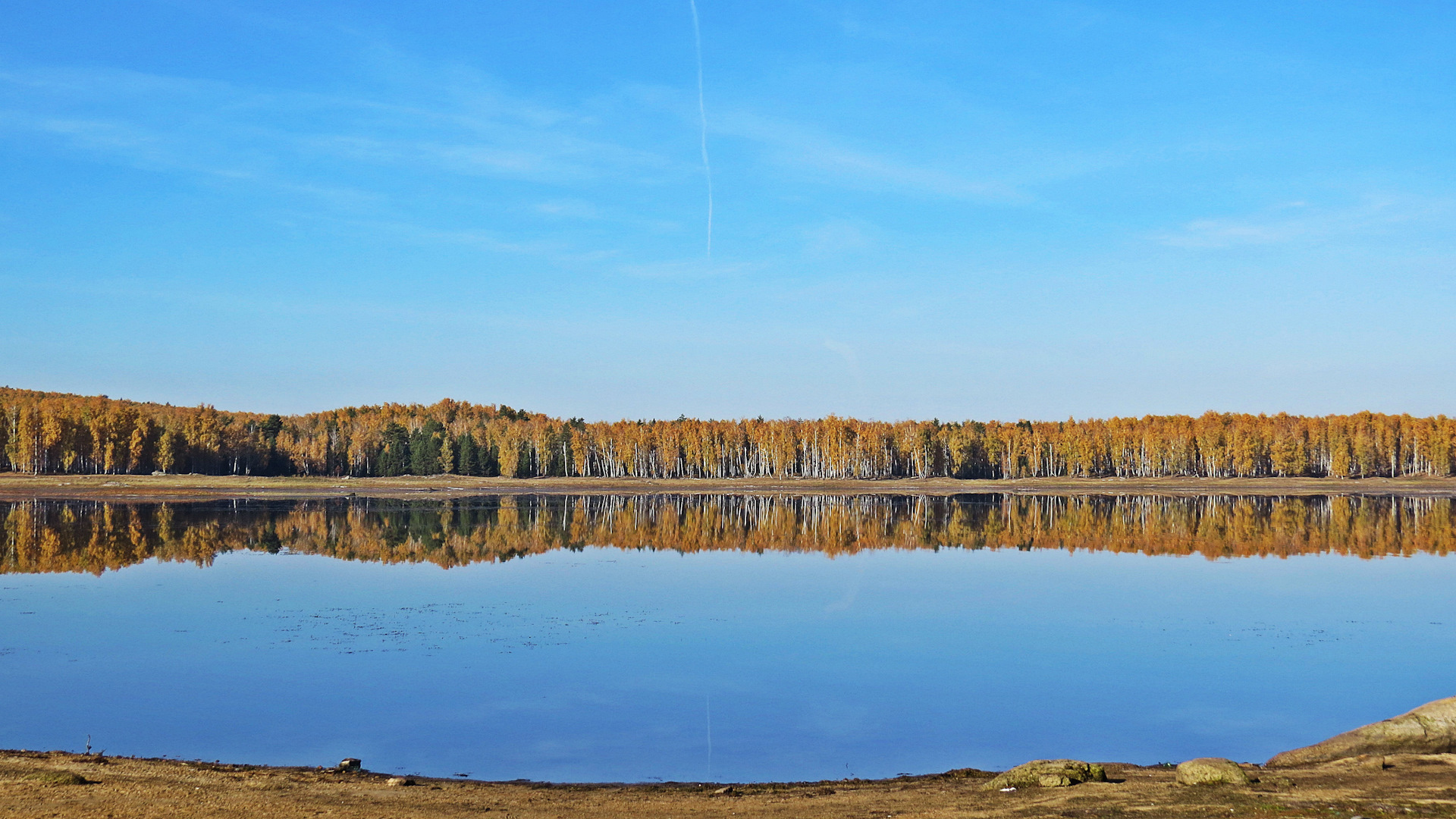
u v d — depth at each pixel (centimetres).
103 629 4238
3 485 14712
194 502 13450
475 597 5231
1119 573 6456
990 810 1859
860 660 3747
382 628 4303
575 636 4169
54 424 16575
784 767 2517
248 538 8369
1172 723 2931
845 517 12106
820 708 3073
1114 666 3650
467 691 3250
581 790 2214
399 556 7194
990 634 4272
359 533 9056
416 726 2850
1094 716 3000
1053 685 3366
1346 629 4381
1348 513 12644
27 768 2128
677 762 2542
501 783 2291
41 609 4744
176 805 1839
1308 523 10781
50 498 13625
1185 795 1878
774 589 5641
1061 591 5606
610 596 5316
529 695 3209
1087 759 2589
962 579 6119
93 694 3161
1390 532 9525
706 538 9006
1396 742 2250
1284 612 4841
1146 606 5034
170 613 4631
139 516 10738
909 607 4991
